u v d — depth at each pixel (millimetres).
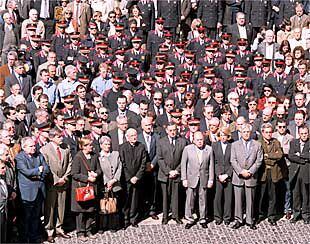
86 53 22234
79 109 18875
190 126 17609
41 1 24594
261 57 21781
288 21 24656
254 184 17219
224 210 17484
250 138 17375
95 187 16484
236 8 25391
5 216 15320
